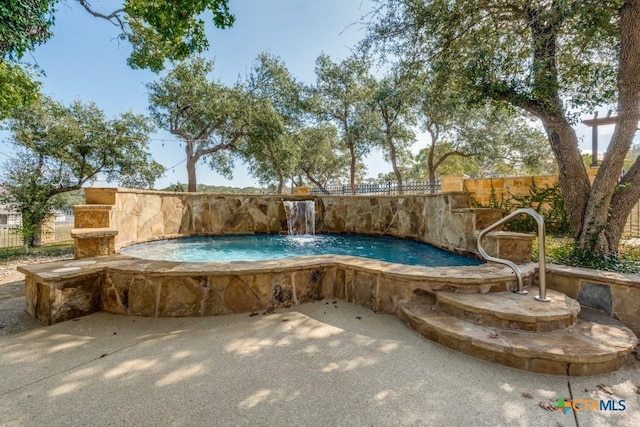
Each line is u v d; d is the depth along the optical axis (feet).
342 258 11.43
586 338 7.07
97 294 9.58
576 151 13.60
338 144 64.34
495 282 9.17
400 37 17.12
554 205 21.58
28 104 20.11
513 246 11.99
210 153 46.65
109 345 7.36
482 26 15.61
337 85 47.88
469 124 45.80
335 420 4.79
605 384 6.00
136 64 23.36
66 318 8.81
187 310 9.27
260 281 9.80
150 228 19.72
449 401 5.34
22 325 8.45
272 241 22.53
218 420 4.75
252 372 6.18
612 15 11.82
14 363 6.45
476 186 24.81
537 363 6.42
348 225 25.84
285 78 46.50
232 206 24.64
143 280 9.34
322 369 6.33
